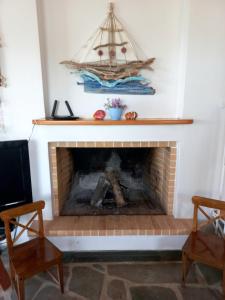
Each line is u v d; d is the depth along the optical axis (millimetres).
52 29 1907
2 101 1815
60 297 1528
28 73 1795
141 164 2596
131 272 1747
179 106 1989
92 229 1893
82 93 2029
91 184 2598
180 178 2027
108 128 1900
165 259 1889
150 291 1572
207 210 2141
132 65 1972
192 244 1589
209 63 1829
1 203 1786
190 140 1963
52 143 1936
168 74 2018
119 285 1623
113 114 1871
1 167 1744
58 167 2059
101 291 1573
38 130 1882
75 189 2562
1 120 1844
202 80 1858
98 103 2051
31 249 1553
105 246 1975
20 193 1832
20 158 1787
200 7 1734
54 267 1805
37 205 1616
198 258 1474
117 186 2297
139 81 2014
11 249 1491
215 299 1507
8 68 1774
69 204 2291
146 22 1928
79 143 1934
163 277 1699
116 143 1947
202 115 1923
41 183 1985
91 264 1833
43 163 1947
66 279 1680
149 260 1878
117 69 1973
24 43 1747
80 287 1607
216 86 1874
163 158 2219
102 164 2594
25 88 1817
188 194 2066
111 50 1959
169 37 1954
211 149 2000
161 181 2287
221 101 1897
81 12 1896
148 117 2088
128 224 1967
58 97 2023
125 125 1894
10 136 1881
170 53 1981
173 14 1913
